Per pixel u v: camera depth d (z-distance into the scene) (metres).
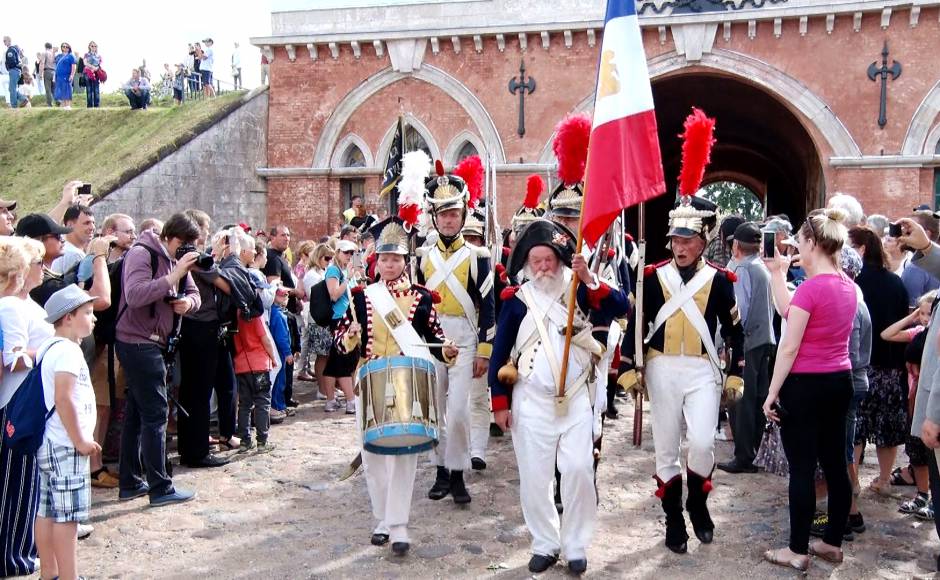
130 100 23.33
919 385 5.36
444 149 20.23
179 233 6.65
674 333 5.55
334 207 20.84
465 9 19.88
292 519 6.40
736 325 5.60
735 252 7.90
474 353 6.86
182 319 7.51
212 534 6.04
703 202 5.57
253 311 7.97
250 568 5.41
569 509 5.24
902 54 17.95
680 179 5.61
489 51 19.86
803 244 5.42
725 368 5.83
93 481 7.17
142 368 6.53
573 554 5.23
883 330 6.62
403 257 5.90
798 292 5.27
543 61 19.56
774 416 5.36
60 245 6.77
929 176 18.03
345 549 5.76
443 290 6.89
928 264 7.32
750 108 23.09
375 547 5.80
